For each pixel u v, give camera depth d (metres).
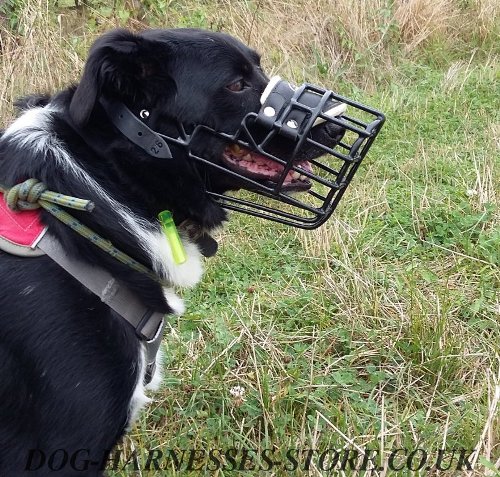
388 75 6.29
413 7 6.84
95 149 2.00
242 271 3.58
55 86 4.71
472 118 5.34
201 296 3.38
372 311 3.20
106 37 2.00
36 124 2.00
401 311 3.14
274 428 2.60
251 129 2.14
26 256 1.87
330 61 6.15
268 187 2.15
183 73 2.09
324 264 3.59
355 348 3.05
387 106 5.43
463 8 7.48
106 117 2.01
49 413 1.85
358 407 2.74
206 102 2.11
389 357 2.98
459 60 6.81
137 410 2.11
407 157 4.74
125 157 2.01
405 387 2.86
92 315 1.89
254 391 2.79
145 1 5.59
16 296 1.84
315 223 2.22
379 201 4.17
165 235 2.07
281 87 2.10
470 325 3.12
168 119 2.08
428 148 4.85
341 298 3.27
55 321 1.84
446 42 7.00
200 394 2.80
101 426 1.88
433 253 3.70
